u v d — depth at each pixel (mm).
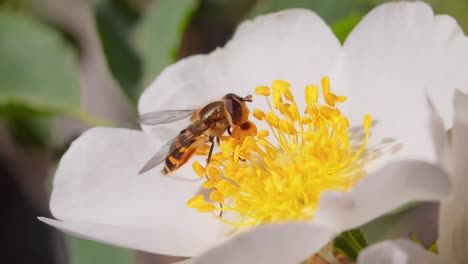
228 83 181
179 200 176
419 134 164
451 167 153
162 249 169
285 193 170
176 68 182
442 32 168
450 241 155
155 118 179
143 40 207
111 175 177
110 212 175
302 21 178
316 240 151
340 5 194
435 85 166
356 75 172
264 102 179
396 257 150
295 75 178
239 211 172
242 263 153
